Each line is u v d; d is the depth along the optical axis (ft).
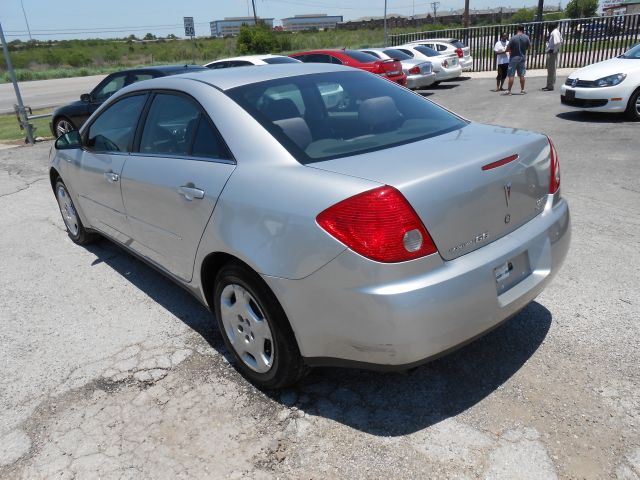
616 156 23.66
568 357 9.87
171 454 8.29
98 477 7.95
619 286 12.26
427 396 9.17
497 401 8.92
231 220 8.91
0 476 8.09
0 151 35.63
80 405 9.57
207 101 10.13
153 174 11.01
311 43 177.17
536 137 9.36
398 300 7.22
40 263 16.24
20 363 11.02
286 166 8.60
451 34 77.25
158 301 13.34
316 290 7.79
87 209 15.25
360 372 9.96
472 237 7.99
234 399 9.46
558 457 7.70
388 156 8.41
